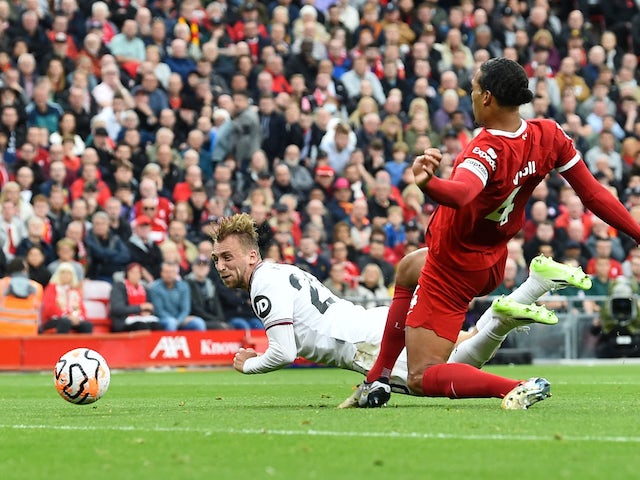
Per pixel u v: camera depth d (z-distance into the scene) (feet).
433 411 57.88
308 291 65.10
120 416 60.13
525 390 56.44
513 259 152.15
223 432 49.06
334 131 166.91
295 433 48.01
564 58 200.85
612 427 49.06
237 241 63.41
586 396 76.89
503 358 143.02
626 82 203.00
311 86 175.63
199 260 142.92
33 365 131.44
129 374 128.06
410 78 187.42
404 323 60.64
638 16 212.43
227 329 142.10
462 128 178.50
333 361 65.98
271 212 153.17
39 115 150.92
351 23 191.01
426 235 59.11
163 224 148.66
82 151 151.12
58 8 169.07
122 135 154.92
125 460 40.93
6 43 158.81
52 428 53.83
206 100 163.84
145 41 167.73
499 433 46.83
